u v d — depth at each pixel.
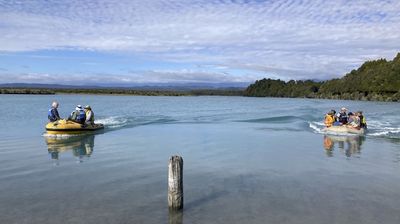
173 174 10.16
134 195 11.49
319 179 13.56
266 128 30.11
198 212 10.09
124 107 63.25
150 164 15.91
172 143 21.78
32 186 12.49
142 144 21.36
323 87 154.00
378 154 18.59
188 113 48.47
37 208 10.36
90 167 15.32
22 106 59.16
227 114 46.56
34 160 16.72
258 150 19.55
